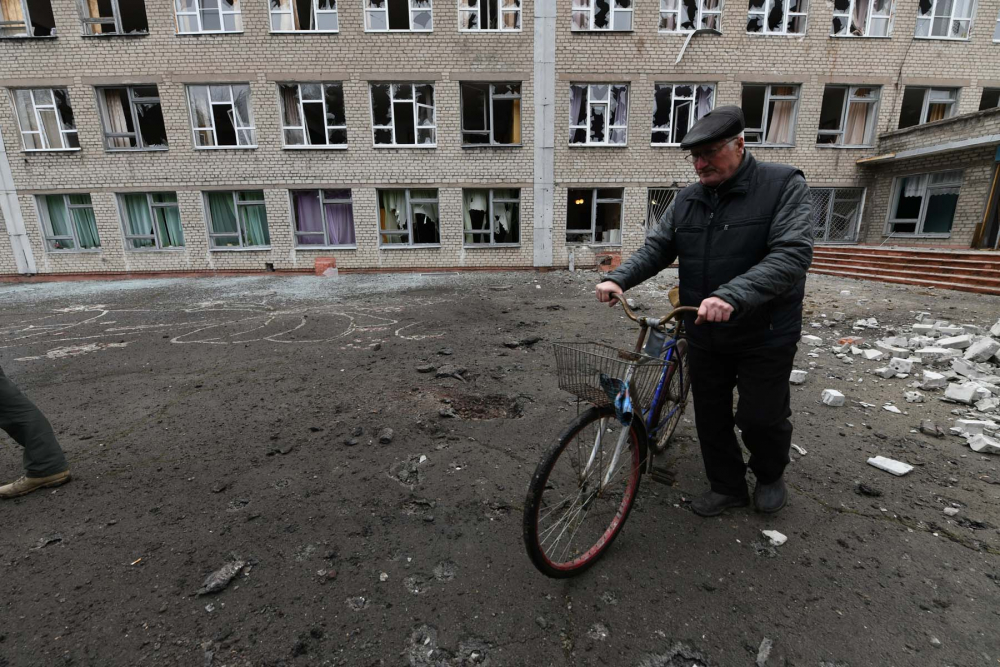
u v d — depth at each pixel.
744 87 14.51
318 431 3.55
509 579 2.09
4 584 2.08
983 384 4.09
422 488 2.77
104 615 1.91
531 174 14.47
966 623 1.84
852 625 1.84
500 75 13.85
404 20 13.72
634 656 1.72
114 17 13.43
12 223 14.21
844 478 2.83
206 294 10.89
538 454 3.16
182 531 2.42
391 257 14.88
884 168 14.56
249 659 1.72
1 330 7.45
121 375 5.06
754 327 2.15
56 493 2.78
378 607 1.94
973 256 9.16
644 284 11.39
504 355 5.50
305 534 2.39
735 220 2.13
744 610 1.92
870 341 5.73
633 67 13.93
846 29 14.13
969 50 14.26
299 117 14.12
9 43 13.37
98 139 13.86
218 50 13.49
